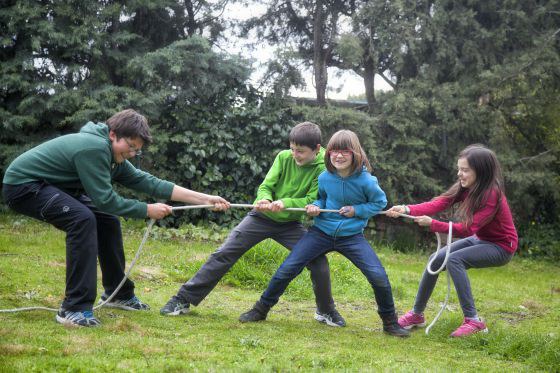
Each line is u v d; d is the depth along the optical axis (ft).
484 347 13.30
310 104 34.91
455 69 33.83
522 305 20.66
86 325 12.17
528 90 33.91
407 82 33.63
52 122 30.01
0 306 13.34
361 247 13.85
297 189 14.55
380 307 14.06
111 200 12.32
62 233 25.12
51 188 12.25
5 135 29.40
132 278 18.43
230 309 15.83
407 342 13.56
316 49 35.12
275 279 14.11
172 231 28.07
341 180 13.78
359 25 33.86
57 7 28.94
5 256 19.07
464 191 14.97
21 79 28.84
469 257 14.60
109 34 30.66
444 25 33.83
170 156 31.89
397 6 32.32
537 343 13.10
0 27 29.25
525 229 35.60
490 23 35.01
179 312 14.30
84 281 12.23
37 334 11.19
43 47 29.81
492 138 33.30
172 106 31.81
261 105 32.94
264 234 14.61
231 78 32.24
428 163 34.22
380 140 33.65
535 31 34.32
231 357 10.80
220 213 31.45
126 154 12.75
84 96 29.50
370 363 11.26
